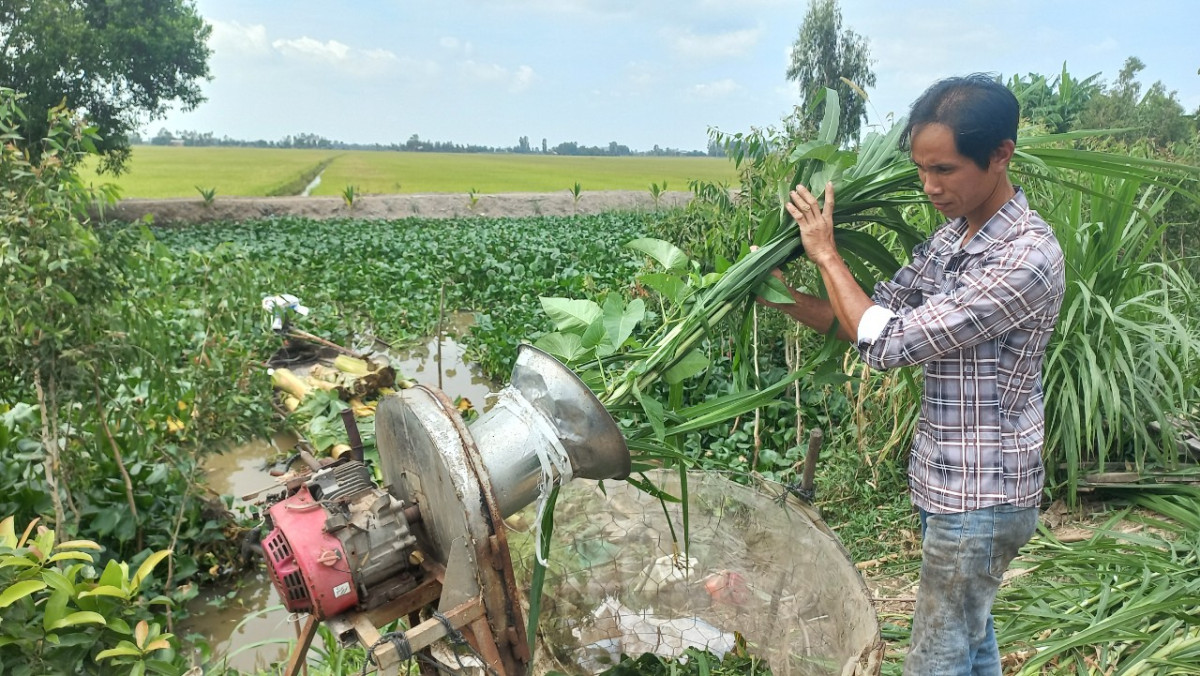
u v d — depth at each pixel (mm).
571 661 2932
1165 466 3666
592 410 1908
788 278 4523
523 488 1936
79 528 3951
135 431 3959
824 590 2514
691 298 2338
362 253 14172
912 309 1865
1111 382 3592
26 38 16578
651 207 30203
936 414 1866
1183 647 2459
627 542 3061
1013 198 1770
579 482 2957
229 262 4516
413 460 1962
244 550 2379
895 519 3934
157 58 19562
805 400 5234
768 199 4777
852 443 4520
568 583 2965
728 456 4895
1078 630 2709
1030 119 8516
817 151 2080
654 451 2242
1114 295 3936
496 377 7957
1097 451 3973
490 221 23297
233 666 3684
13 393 3637
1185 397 4125
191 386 4730
